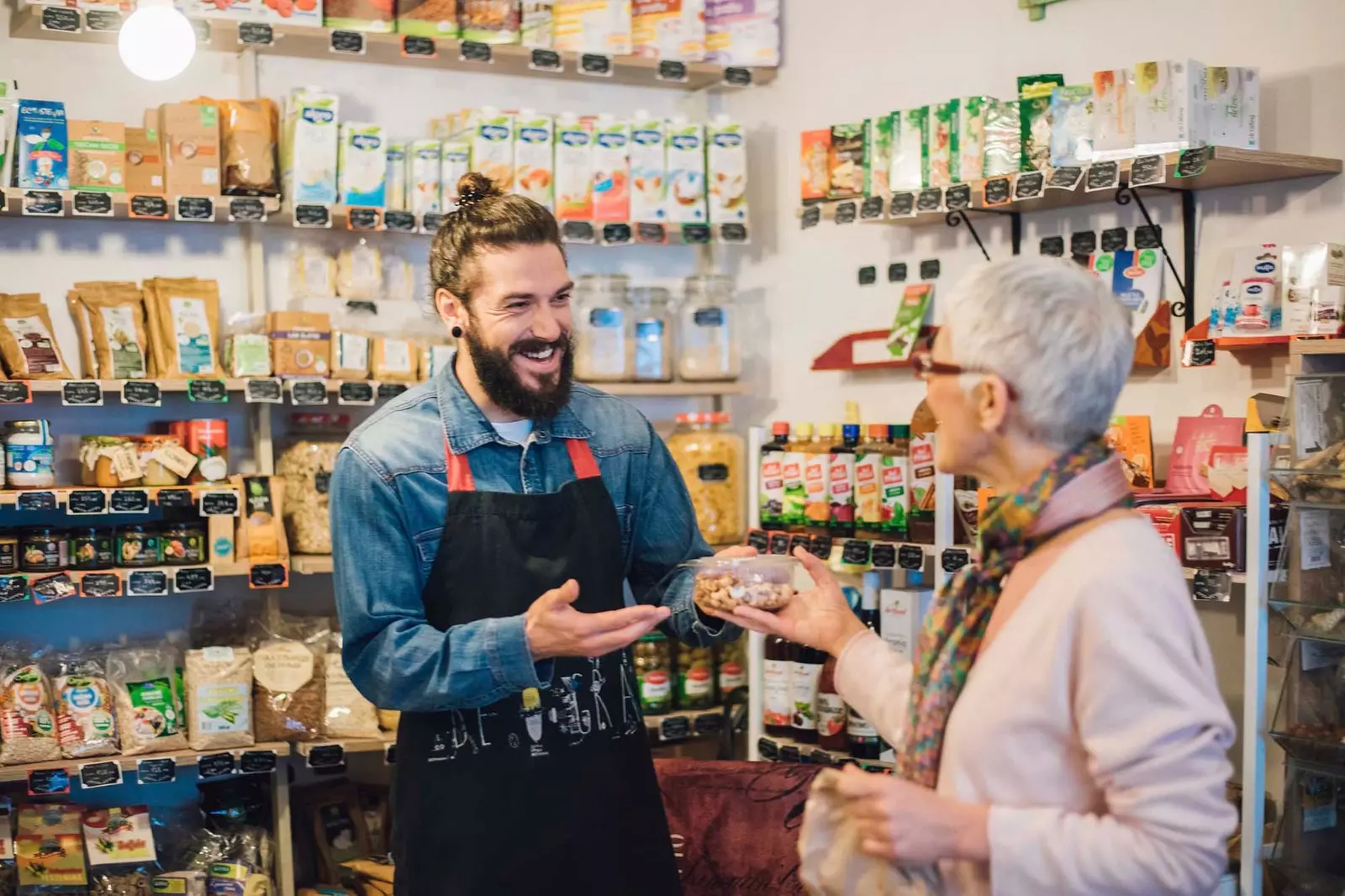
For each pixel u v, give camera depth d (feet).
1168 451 10.46
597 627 5.95
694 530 7.76
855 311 13.09
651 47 13.10
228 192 11.38
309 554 11.57
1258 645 8.29
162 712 10.84
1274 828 8.63
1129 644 4.24
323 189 11.51
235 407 12.21
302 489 11.60
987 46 11.82
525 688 6.23
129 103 11.80
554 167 12.42
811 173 11.79
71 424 11.61
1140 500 9.29
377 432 6.90
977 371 4.65
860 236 13.01
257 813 11.66
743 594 6.08
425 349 11.82
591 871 6.72
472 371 7.02
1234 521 8.57
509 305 6.61
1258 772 8.37
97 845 10.79
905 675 5.52
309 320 11.40
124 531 10.94
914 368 4.97
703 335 13.08
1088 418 4.61
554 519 6.93
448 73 13.19
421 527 6.83
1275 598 8.30
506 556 6.79
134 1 10.87
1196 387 10.26
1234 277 9.20
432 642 6.32
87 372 11.17
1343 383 8.31
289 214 11.66
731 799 9.47
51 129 10.65
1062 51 11.24
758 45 13.50
